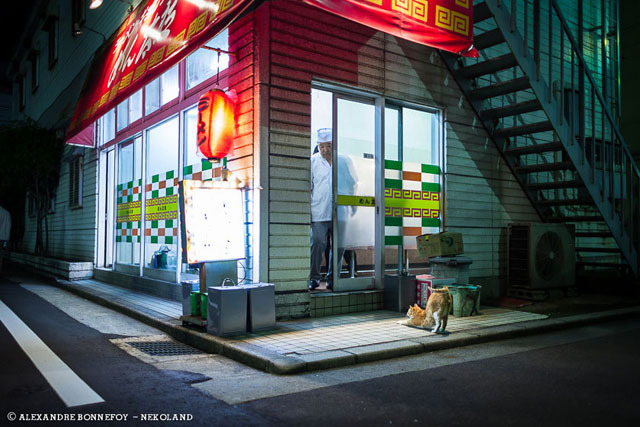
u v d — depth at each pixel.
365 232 7.58
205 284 5.95
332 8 5.26
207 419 3.26
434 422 3.22
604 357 5.03
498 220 9.09
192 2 6.47
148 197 9.46
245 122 6.50
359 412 3.41
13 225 22.64
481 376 4.30
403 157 8.02
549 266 8.62
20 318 7.10
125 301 8.20
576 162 8.24
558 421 3.24
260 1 5.04
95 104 9.53
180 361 4.91
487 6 7.33
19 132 14.50
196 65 7.87
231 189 6.16
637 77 13.79
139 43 8.13
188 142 8.12
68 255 14.41
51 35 17.64
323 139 7.28
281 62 6.49
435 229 8.34
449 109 8.47
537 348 5.45
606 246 11.46
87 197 12.85
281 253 6.40
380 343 5.20
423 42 6.09
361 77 7.32
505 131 8.73
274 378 4.27
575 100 10.89
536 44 7.88
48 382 4.03
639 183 9.23
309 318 6.64
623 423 3.21
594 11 12.02
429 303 5.86
